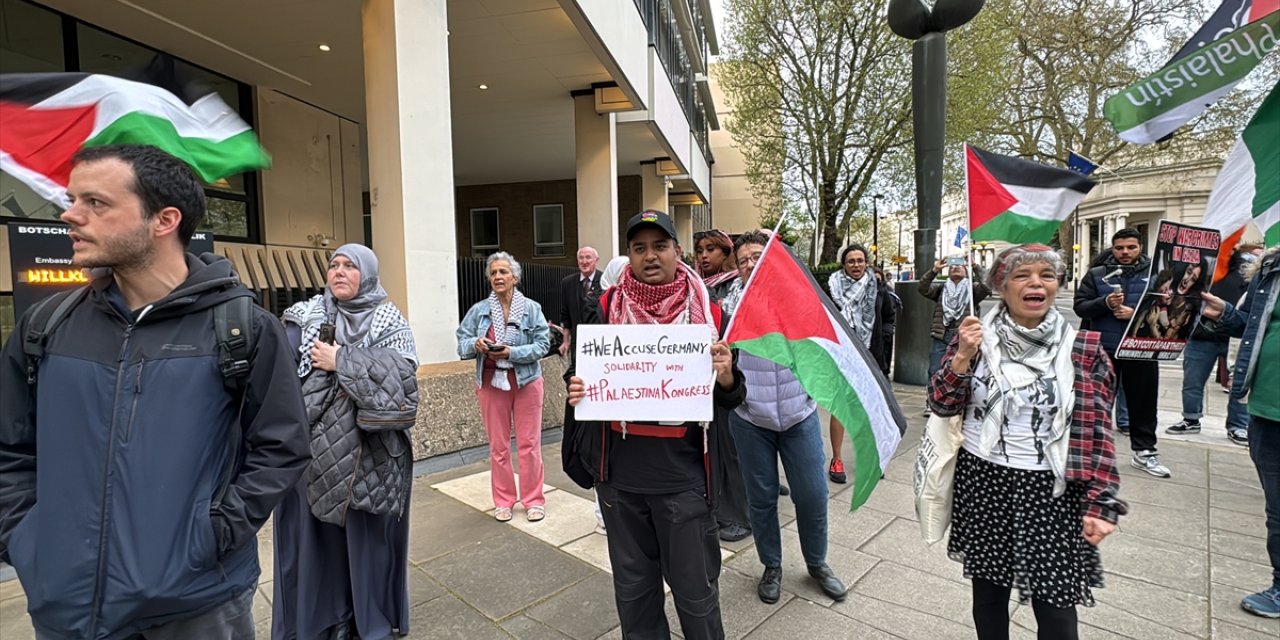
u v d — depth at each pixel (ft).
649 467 6.82
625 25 29.30
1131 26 61.26
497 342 13.30
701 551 6.86
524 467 13.53
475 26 24.02
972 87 49.88
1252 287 12.60
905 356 28.71
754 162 65.16
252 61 26.14
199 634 4.97
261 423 5.12
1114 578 10.26
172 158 4.90
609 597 10.00
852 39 51.70
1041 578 6.43
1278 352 9.07
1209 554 11.09
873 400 7.61
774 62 54.90
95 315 4.83
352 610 8.63
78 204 4.44
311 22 22.29
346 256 8.23
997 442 6.75
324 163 33.37
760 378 9.55
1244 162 10.78
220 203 28.02
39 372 4.75
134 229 4.56
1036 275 6.64
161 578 4.54
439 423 16.79
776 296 7.34
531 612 9.54
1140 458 15.87
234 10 21.25
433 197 17.04
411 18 16.49
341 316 8.26
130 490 4.55
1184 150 65.92
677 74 52.44
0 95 5.22
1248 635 8.62
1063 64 66.69
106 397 4.63
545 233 57.06
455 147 43.19
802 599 9.87
